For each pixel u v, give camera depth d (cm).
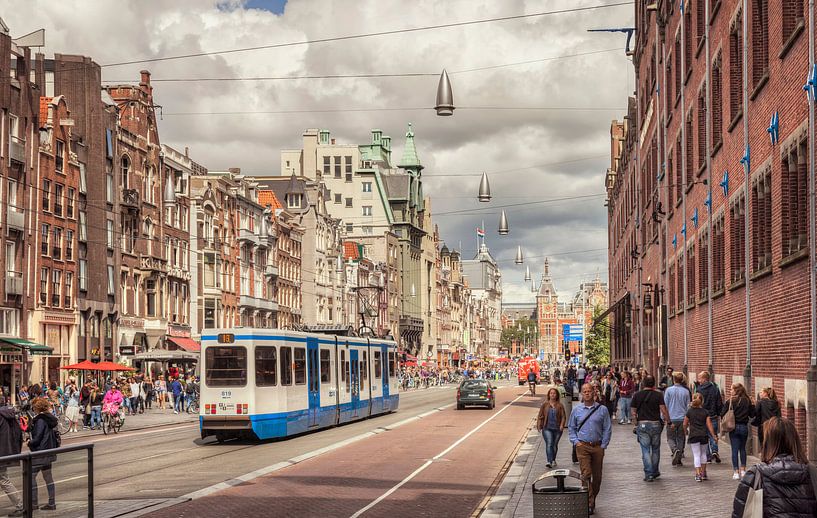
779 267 2195
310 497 1897
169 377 6197
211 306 7850
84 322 5953
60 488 1262
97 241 6094
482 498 1923
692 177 3781
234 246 8375
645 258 5769
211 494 1939
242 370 3216
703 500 1719
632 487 1930
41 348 4872
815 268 1900
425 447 3052
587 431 1634
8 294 5088
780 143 2188
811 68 1891
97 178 6122
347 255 12294
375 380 4666
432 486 2094
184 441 3456
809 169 1939
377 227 14225
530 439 3366
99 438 3709
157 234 6981
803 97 1977
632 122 6662
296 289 10144
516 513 1627
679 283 4162
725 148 2925
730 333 2873
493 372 15988
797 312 2052
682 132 3872
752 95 2470
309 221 10588
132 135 6631
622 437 3247
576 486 1326
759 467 819
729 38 2811
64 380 5609
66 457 1284
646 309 5116
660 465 2338
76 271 5866
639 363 5969
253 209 8875
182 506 1770
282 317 9600
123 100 6744
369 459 2659
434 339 16812
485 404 5588
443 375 13150
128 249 6594
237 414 3197
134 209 6575
